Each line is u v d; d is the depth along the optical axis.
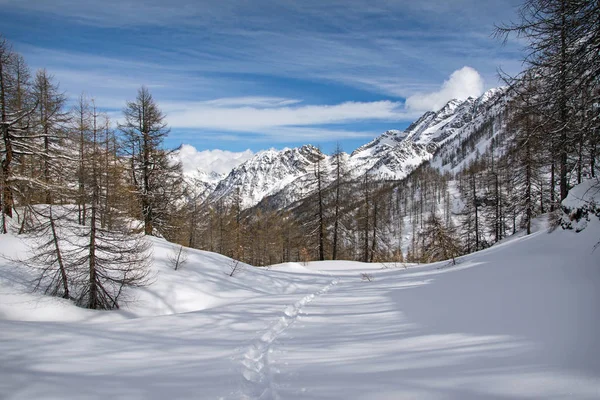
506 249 12.72
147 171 19.80
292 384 3.81
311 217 30.03
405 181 136.88
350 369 4.17
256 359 4.91
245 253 38.34
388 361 4.33
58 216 10.30
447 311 6.62
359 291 11.62
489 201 31.14
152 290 11.70
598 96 5.94
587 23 5.60
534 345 4.13
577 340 3.99
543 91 6.43
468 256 16.17
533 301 5.90
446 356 4.24
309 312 8.45
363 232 31.47
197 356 5.02
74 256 10.34
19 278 10.18
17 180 13.41
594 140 6.61
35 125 15.66
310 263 25.77
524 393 3.06
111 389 3.69
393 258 31.14
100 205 10.51
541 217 23.39
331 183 29.66
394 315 7.07
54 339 5.62
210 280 13.84
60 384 3.77
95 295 10.04
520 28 6.14
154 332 6.60
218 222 43.56
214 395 3.63
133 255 11.37
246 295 13.25
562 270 7.38
